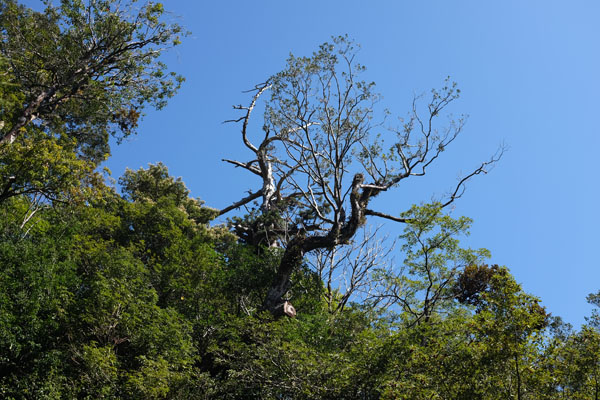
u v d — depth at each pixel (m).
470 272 32.56
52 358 23.61
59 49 32.94
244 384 24.88
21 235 27.91
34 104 30.55
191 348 26.88
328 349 27.31
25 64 32.44
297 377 23.89
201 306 32.50
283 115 34.78
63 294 26.06
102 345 26.19
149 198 42.88
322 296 34.41
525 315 17.59
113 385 23.70
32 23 33.09
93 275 29.11
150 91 33.31
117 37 32.25
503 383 17.89
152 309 27.45
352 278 33.69
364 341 24.12
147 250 36.09
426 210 29.72
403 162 35.56
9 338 23.03
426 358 19.31
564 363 17.84
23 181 26.19
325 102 34.66
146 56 32.94
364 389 22.91
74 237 31.48
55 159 26.48
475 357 18.20
